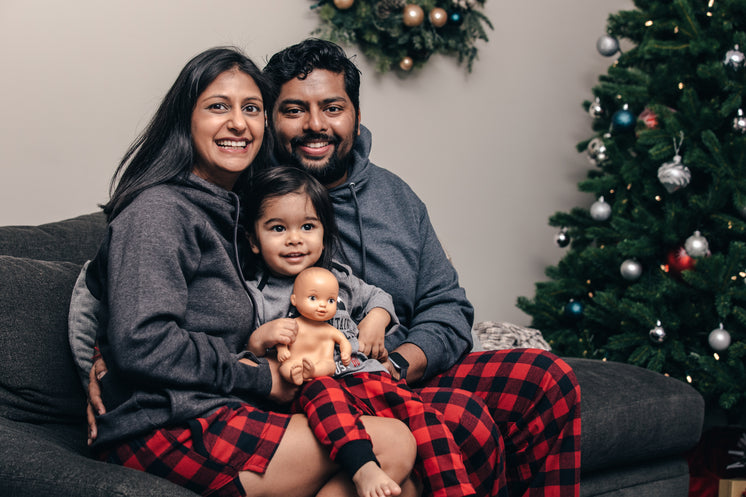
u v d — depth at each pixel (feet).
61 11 7.71
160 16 8.36
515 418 5.10
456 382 5.38
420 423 4.26
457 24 9.97
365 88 9.93
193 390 3.90
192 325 4.18
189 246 4.17
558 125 11.93
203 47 8.69
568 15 11.93
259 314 4.59
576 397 5.03
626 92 9.69
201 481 3.71
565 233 10.36
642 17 9.73
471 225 11.10
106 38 8.00
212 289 4.28
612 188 10.09
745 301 9.10
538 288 10.43
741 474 8.15
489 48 11.10
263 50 9.14
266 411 4.46
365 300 5.27
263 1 9.11
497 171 11.32
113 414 3.83
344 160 5.79
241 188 5.11
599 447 6.02
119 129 8.13
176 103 4.64
